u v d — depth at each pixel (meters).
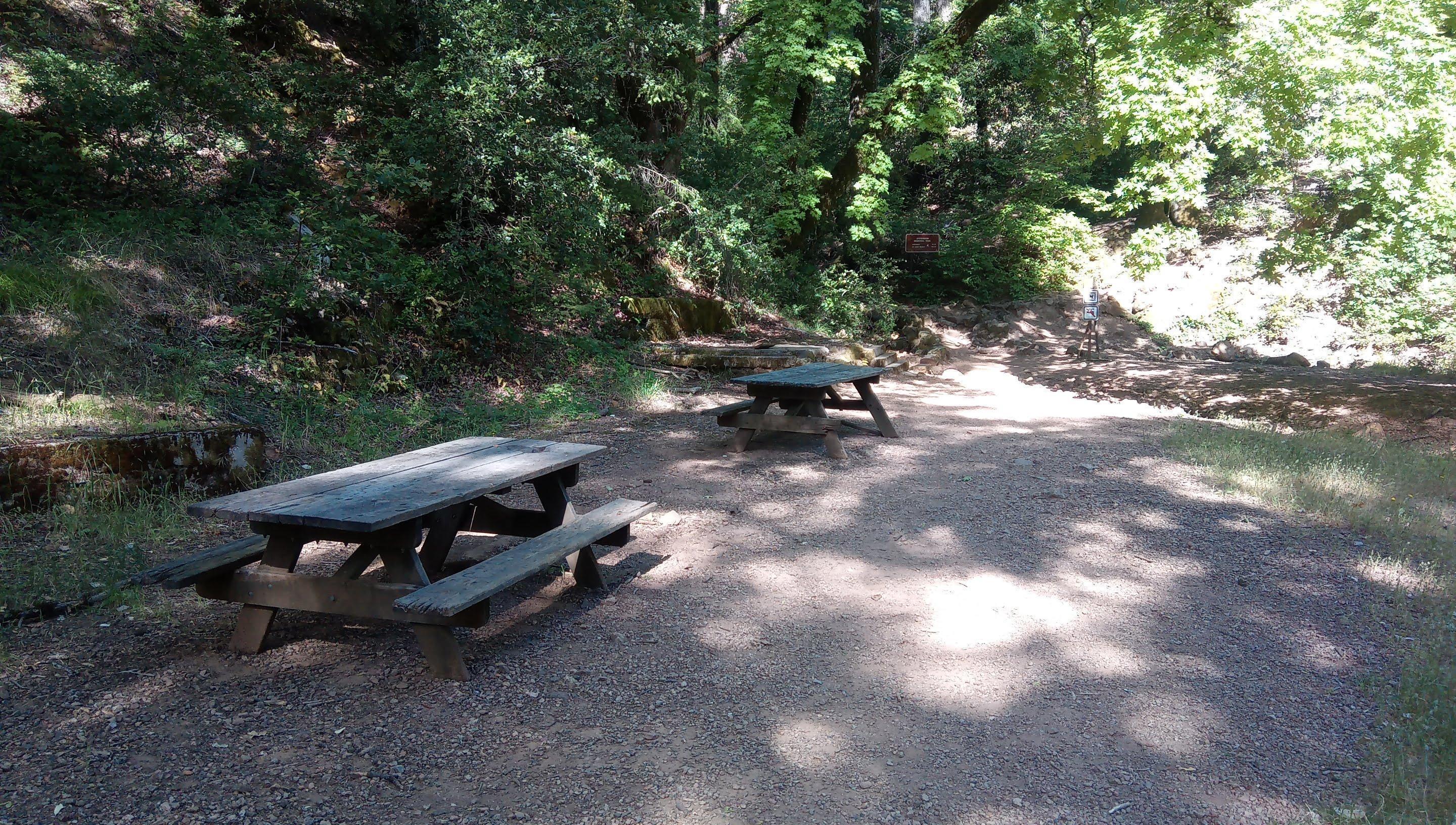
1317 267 13.69
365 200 10.27
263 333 7.51
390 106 10.68
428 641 3.45
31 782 2.69
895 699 3.35
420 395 8.42
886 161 17.88
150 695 3.27
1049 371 14.55
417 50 12.84
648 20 12.48
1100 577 4.70
